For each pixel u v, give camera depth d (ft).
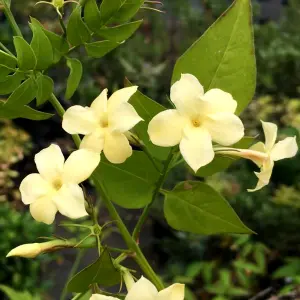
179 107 0.50
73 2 0.57
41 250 0.54
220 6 3.06
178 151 0.56
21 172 2.76
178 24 3.21
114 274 0.55
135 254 0.60
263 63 2.97
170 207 0.60
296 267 2.00
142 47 3.05
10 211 2.01
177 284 0.49
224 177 2.32
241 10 0.57
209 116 0.50
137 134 0.57
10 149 2.49
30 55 0.52
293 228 2.18
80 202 0.50
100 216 2.32
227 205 0.58
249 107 2.73
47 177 0.52
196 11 3.12
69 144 2.83
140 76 2.90
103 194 0.60
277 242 2.20
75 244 0.55
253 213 2.23
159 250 2.39
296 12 3.17
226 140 0.50
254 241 2.22
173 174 2.34
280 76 3.02
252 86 0.57
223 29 0.57
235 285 2.10
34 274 1.93
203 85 0.58
